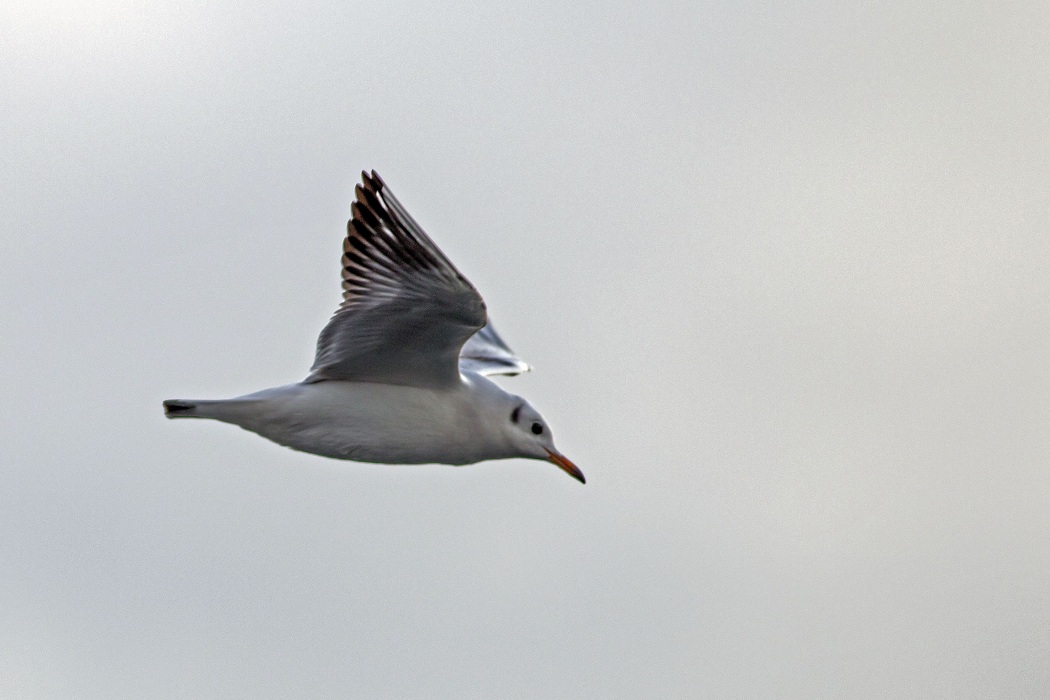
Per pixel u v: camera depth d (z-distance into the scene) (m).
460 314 11.12
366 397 11.79
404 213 10.65
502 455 12.38
